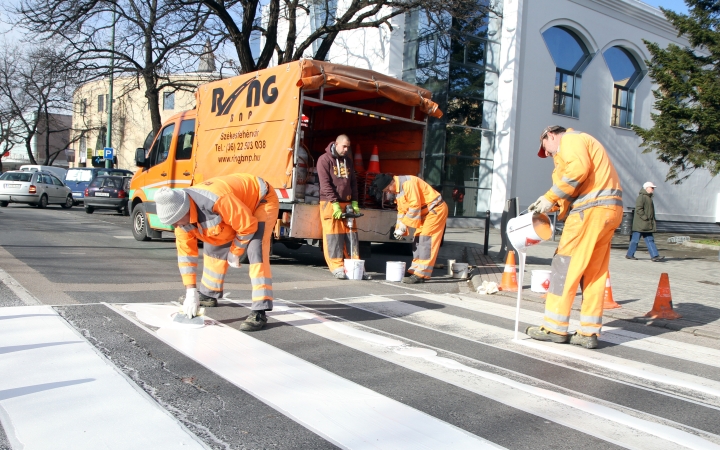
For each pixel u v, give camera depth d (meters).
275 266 10.12
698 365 5.03
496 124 24.12
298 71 8.71
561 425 3.44
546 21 24.42
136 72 19.30
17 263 8.20
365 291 7.84
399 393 3.83
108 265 8.61
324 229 9.00
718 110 17.67
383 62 23.89
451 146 23.19
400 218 8.74
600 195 5.14
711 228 32.22
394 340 5.18
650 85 28.72
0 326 4.82
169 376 3.90
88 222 17.56
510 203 12.62
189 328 5.09
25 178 24.36
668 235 25.80
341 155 8.83
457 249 14.61
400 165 10.77
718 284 10.32
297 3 18.22
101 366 4.00
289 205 9.07
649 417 3.67
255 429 3.16
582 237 5.21
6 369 3.85
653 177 29.77
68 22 17.20
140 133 44.66
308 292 7.45
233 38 17.67
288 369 4.18
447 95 22.75
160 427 3.11
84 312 5.43
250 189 5.12
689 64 18.28
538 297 7.82
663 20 27.91
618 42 26.89
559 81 25.36
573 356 5.03
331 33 17.88
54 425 3.06
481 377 4.27
